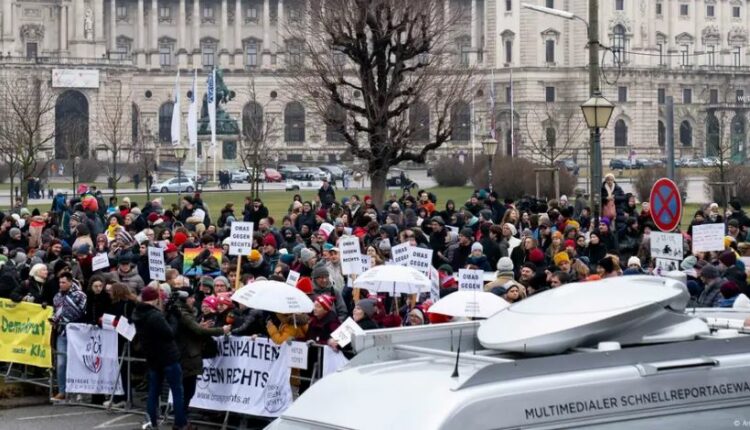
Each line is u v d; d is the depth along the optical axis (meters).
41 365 38.44
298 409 16.42
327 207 73.00
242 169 190.12
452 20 116.69
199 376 34.16
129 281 38.78
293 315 32.53
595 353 16.03
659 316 17.39
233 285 41.38
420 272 34.72
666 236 36.03
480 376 15.28
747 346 17.06
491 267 46.38
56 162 196.75
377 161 78.62
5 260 43.94
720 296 34.03
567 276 33.94
